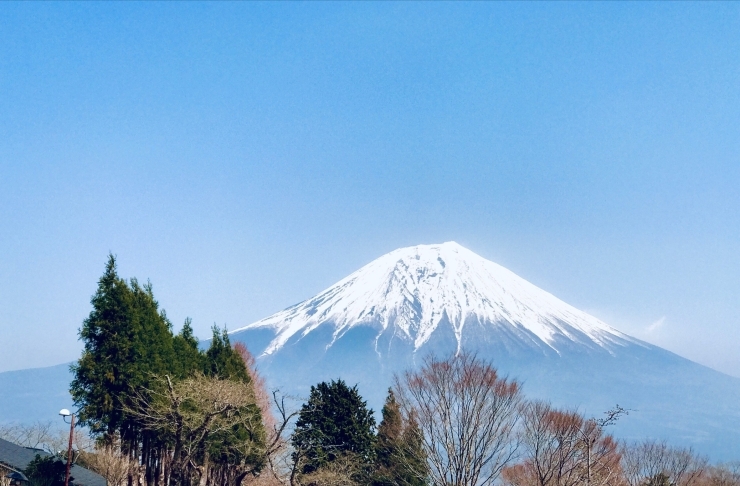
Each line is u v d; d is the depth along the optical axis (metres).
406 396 59.75
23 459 54.28
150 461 63.16
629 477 67.38
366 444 64.94
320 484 59.41
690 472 74.69
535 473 56.19
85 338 55.38
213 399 51.75
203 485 61.94
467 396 57.09
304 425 64.81
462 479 55.50
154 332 57.84
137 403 53.28
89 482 52.66
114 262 56.97
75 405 54.75
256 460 58.28
